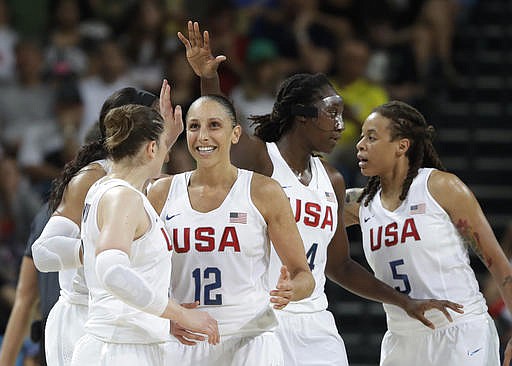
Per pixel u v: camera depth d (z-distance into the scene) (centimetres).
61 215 1675
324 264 1825
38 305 2014
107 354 1487
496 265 1769
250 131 3269
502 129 3606
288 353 1756
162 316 1457
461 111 3659
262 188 1602
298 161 1822
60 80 3516
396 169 1819
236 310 1592
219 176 1606
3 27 3797
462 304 1780
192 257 1596
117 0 3928
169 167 3059
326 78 1834
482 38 3866
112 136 1506
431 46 3741
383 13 3866
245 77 3453
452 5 3844
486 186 3469
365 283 1852
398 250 1803
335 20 3822
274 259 1764
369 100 3409
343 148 3275
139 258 1477
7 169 3142
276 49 3709
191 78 3400
